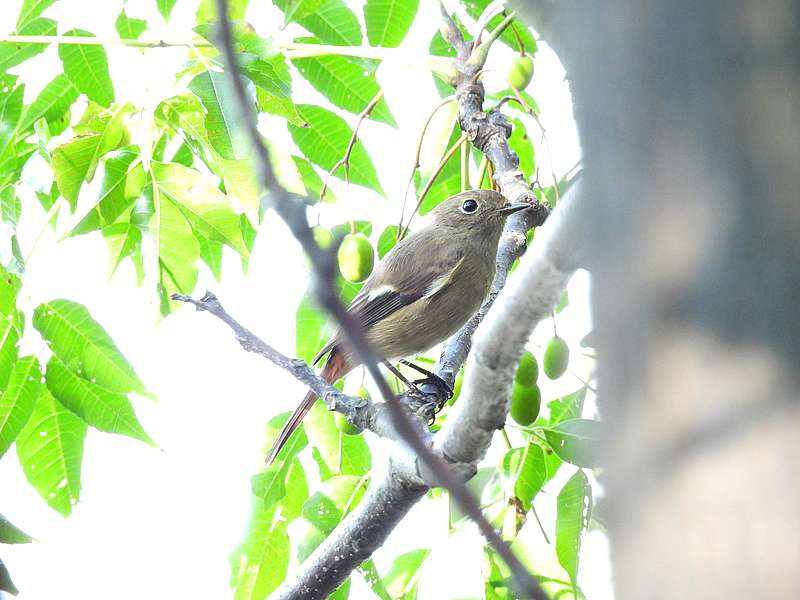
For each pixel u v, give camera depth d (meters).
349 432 9.31
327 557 7.69
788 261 2.37
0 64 10.46
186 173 9.44
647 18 2.54
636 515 2.46
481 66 10.47
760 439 2.31
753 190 2.41
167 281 9.55
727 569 2.28
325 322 10.04
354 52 10.29
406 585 8.61
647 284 2.52
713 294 2.42
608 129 2.62
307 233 2.51
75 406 9.48
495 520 8.20
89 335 9.38
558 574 8.00
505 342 5.21
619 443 2.54
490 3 11.31
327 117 11.04
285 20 9.96
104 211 9.46
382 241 10.88
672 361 2.45
